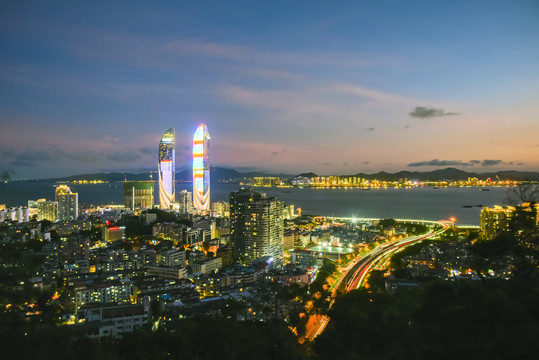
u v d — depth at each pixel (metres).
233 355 106.56
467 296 45.91
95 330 138.38
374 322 95.50
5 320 67.81
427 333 48.75
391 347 71.69
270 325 143.25
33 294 83.50
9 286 80.31
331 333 107.12
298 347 120.25
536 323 47.19
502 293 44.00
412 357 51.97
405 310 93.88
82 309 166.50
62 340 74.38
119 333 145.00
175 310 170.12
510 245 71.69
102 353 86.94
